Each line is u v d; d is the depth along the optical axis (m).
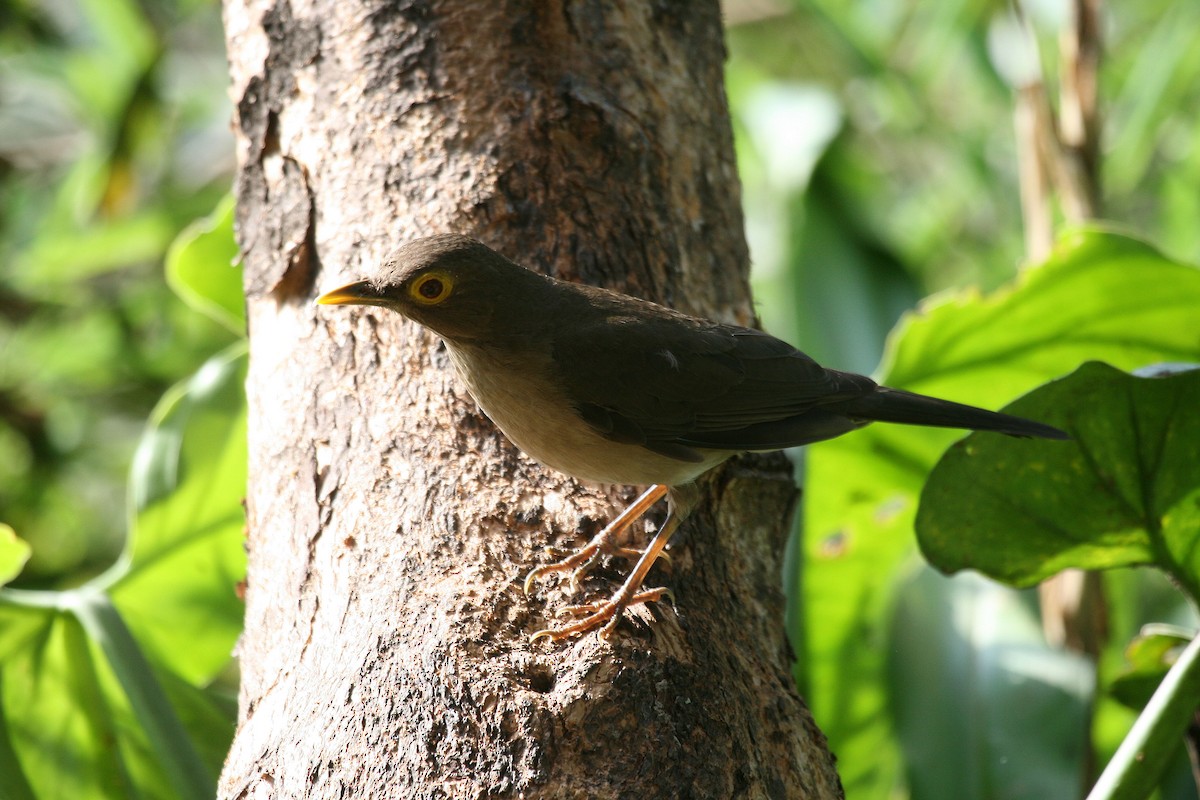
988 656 10.41
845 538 10.51
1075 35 11.97
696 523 7.15
